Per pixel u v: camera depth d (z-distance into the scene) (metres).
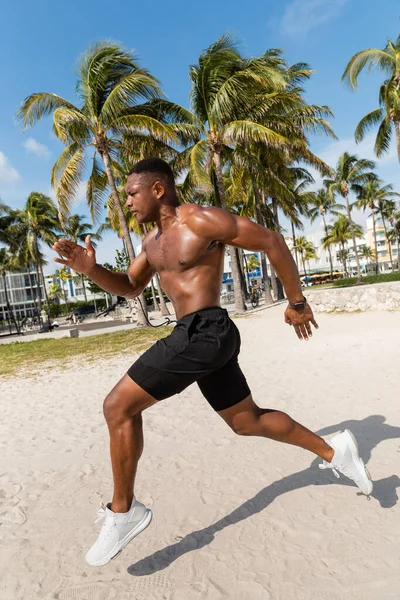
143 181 2.06
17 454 4.20
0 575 2.21
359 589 1.82
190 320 1.96
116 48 15.47
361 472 2.26
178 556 2.21
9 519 2.82
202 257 2.03
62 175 15.75
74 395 6.73
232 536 2.32
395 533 2.16
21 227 39.81
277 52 18.66
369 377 5.33
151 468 3.38
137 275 2.44
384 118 23.86
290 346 8.58
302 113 20.06
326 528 2.28
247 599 1.84
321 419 4.04
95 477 3.40
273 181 20.61
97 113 16.52
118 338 15.30
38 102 15.59
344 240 61.06
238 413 2.22
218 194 19.58
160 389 1.95
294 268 2.06
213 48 15.81
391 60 19.61
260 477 2.96
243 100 16.11
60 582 2.11
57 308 66.88
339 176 43.22
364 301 13.48
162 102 17.00
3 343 20.62
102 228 39.69
